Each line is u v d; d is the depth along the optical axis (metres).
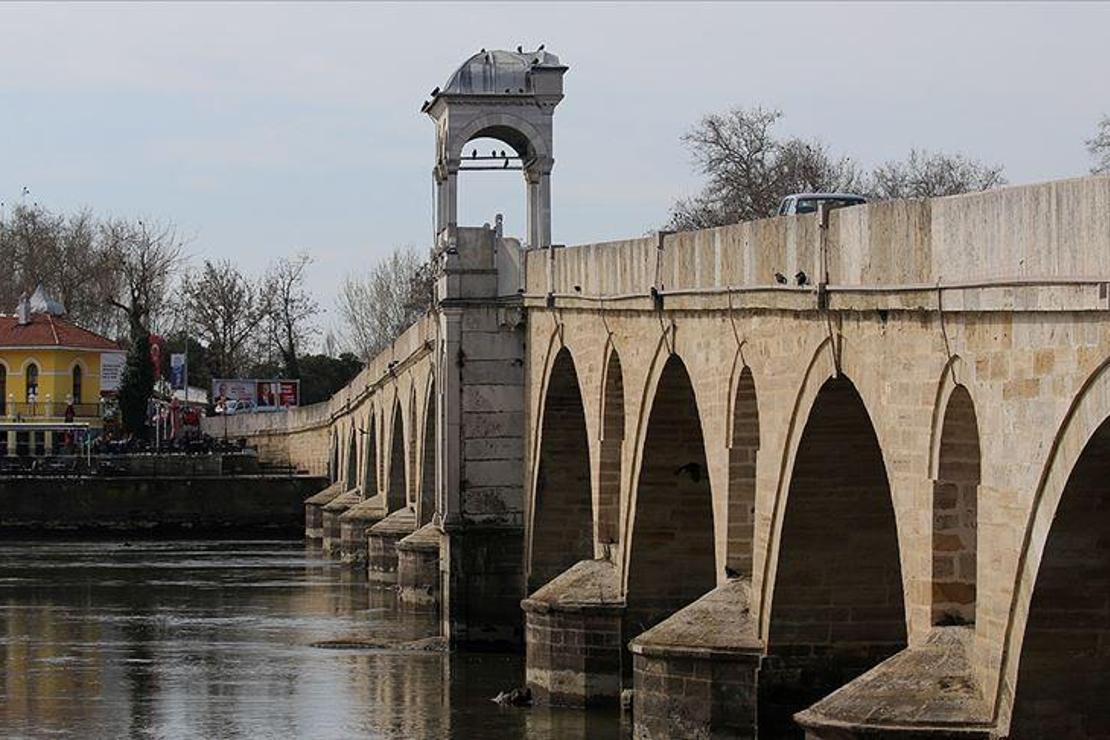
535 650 77.31
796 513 55.28
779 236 54.44
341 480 190.25
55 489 190.25
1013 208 40.22
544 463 89.19
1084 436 37.59
